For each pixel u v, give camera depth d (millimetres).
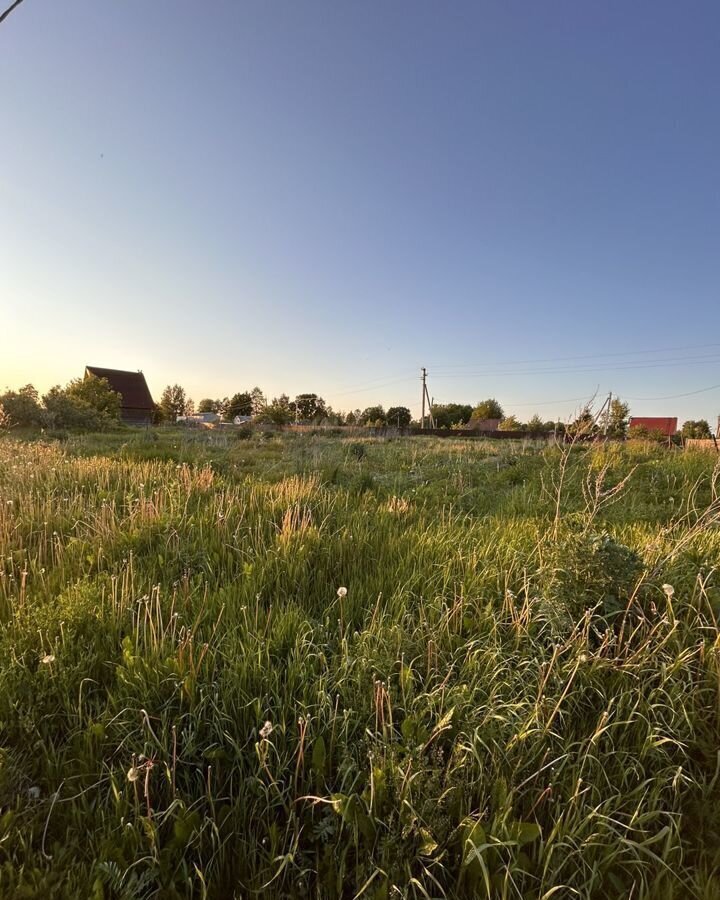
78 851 1474
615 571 2445
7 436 15133
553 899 1355
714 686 1995
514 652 2141
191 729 1814
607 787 1656
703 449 8352
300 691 1975
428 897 1287
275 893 1411
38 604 2664
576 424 4410
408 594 2717
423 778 1561
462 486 6441
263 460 10859
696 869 1450
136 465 7562
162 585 2902
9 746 1793
